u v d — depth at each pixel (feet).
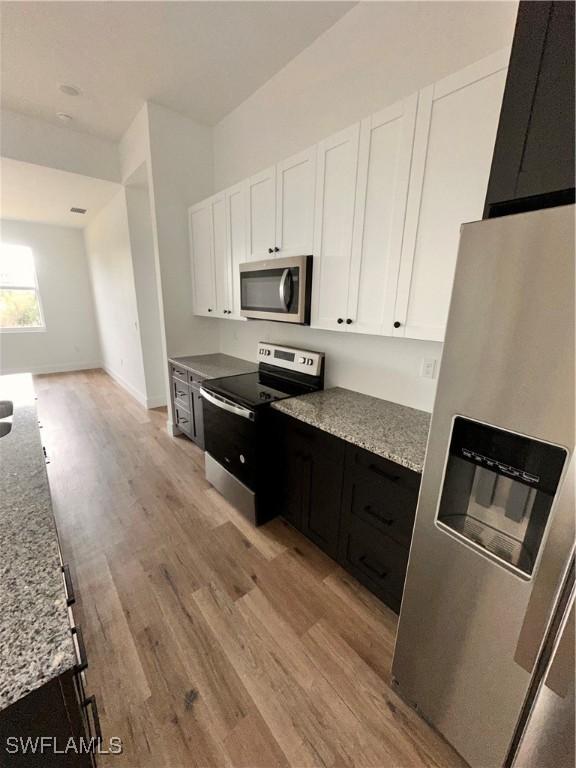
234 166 9.57
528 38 2.48
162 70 7.59
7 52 6.99
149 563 5.94
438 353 5.49
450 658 3.32
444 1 4.78
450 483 3.09
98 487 8.29
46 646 1.73
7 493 3.12
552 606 2.40
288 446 6.28
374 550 4.97
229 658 4.41
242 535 6.70
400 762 3.47
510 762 3.02
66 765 1.90
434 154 4.17
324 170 5.58
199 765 3.42
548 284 2.15
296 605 5.19
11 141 9.32
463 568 3.05
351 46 6.06
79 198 13.20
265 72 7.66
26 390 6.83
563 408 2.19
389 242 4.84
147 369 13.71
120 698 3.94
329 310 5.95
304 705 3.92
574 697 2.40
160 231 9.86
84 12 5.98
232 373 8.78
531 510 2.62
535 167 2.55
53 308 19.57
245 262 7.95
